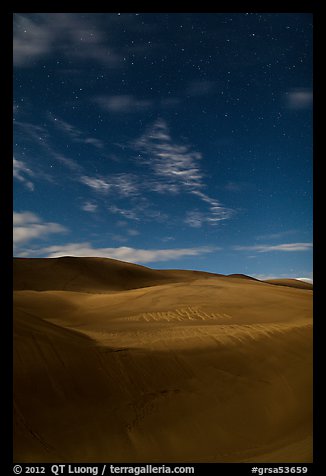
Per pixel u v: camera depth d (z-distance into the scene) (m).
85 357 8.27
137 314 22.66
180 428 7.15
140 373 8.49
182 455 6.59
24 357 7.44
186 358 9.66
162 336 12.12
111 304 27.78
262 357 10.51
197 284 31.59
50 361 7.69
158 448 6.57
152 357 9.26
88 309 27.03
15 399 6.43
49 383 7.14
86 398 7.18
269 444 7.20
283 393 8.87
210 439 7.11
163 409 7.54
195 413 7.66
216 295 26.17
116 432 6.61
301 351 11.30
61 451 5.82
